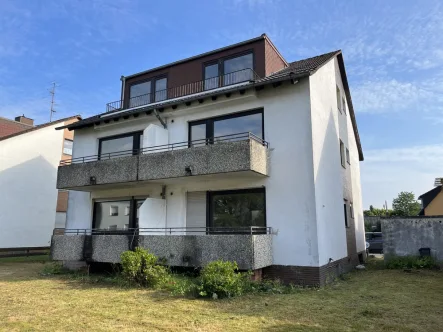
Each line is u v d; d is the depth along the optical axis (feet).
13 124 80.28
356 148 68.74
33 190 72.59
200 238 33.63
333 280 36.14
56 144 78.18
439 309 23.61
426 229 46.62
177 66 52.90
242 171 33.88
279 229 35.09
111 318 21.03
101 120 48.96
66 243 42.52
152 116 45.62
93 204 50.44
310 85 36.27
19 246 68.90
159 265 34.71
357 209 62.85
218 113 41.11
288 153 36.04
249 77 45.50
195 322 20.12
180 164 36.96
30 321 20.36
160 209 42.04
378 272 43.42
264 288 30.14
